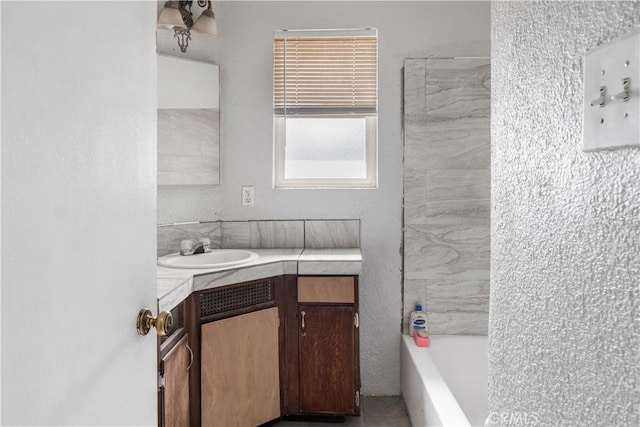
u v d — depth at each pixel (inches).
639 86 16.9
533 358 26.0
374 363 116.6
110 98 32.3
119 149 33.7
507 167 30.4
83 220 28.9
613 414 18.7
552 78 24.0
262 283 95.7
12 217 22.7
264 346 95.4
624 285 18.0
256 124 115.3
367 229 116.0
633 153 17.4
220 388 88.7
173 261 97.1
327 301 98.3
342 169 118.9
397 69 114.5
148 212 39.0
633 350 17.5
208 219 114.0
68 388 27.3
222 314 89.7
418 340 106.8
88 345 29.5
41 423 24.9
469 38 113.7
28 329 23.8
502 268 31.1
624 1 18.1
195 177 109.5
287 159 119.0
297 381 99.1
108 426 32.2
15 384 22.9
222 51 114.6
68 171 27.3
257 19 114.7
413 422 98.6
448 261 114.2
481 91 112.3
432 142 113.4
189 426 84.3
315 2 114.8
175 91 106.1
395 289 116.0
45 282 25.2
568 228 22.2
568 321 22.2
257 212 116.0
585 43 20.9
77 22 28.2
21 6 23.3
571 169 22.0
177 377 77.4
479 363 107.3
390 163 115.2
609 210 19.0
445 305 114.6
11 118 22.6
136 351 36.8
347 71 115.8
